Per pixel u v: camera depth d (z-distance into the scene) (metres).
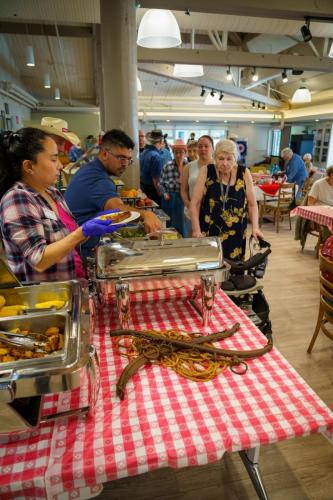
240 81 8.53
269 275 3.43
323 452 1.46
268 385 0.81
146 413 0.73
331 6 3.57
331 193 3.94
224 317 1.14
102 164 1.58
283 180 6.11
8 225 0.99
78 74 8.37
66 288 0.98
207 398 0.77
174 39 2.72
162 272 1.06
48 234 1.10
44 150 1.03
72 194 1.56
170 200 3.50
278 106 10.55
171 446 0.66
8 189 1.06
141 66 6.27
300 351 2.15
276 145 11.97
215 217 2.03
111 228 0.98
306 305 2.79
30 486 0.60
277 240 4.77
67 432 0.69
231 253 2.08
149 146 4.11
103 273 1.05
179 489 1.31
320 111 9.13
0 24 5.49
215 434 0.68
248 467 1.14
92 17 4.16
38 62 7.62
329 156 9.16
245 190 2.05
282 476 1.35
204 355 0.90
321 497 1.27
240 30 4.72
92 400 0.71
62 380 0.63
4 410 0.61
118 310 1.04
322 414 0.73
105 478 0.63
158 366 0.88
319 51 6.15
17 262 1.16
